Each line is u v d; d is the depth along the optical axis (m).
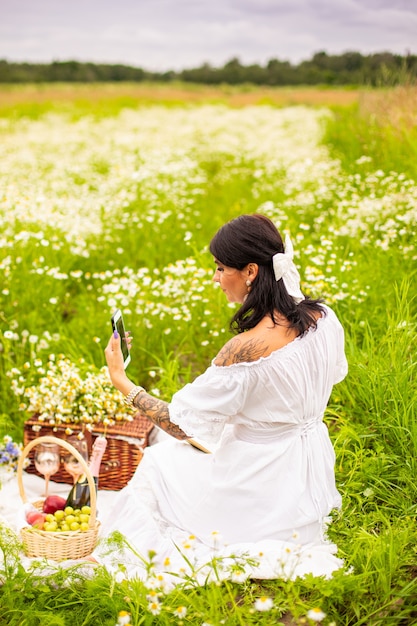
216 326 4.77
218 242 2.87
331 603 2.74
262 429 2.94
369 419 3.85
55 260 5.74
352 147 8.65
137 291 4.94
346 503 3.34
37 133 15.37
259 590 2.84
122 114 20.06
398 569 2.90
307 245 5.57
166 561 2.59
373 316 4.61
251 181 10.28
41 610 2.83
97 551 3.11
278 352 2.80
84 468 3.14
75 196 8.58
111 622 2.71
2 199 6.45
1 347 4.70
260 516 2.97
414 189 5.85
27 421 3.89
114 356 3.12
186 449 3.25
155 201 7.76
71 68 36.62
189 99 27.08
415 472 3.48
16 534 3.26
